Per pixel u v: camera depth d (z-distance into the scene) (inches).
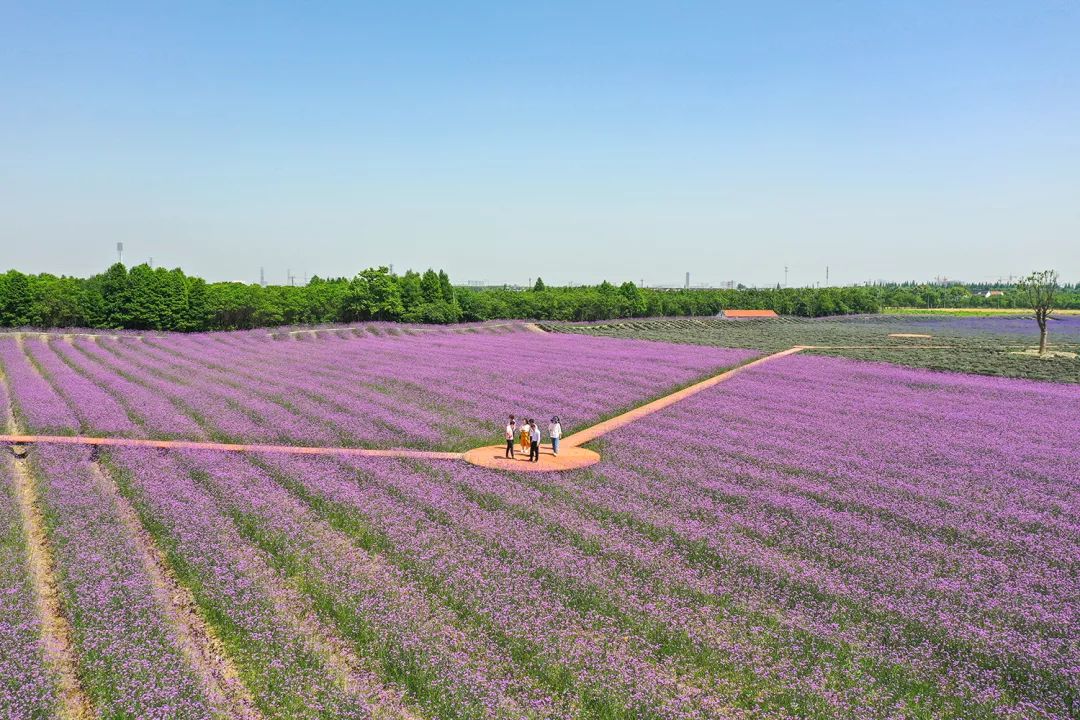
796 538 741.3
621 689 470.0
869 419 1374.3
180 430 1187.9
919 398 1620.3
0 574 610.2
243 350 2385.6
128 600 573.6
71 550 665.0
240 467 973.8
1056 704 471.8
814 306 5885.8
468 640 530.0
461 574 632.4
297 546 688.4
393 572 644.7
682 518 801.6
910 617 572.7
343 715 438.6
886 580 642.8
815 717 449.4
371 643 524.4
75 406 1357.0
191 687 466.6
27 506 829.2
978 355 2527.1
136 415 1300.4
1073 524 799.1
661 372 1990.7
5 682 453.7
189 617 578.9
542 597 598.9
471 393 1626.5
